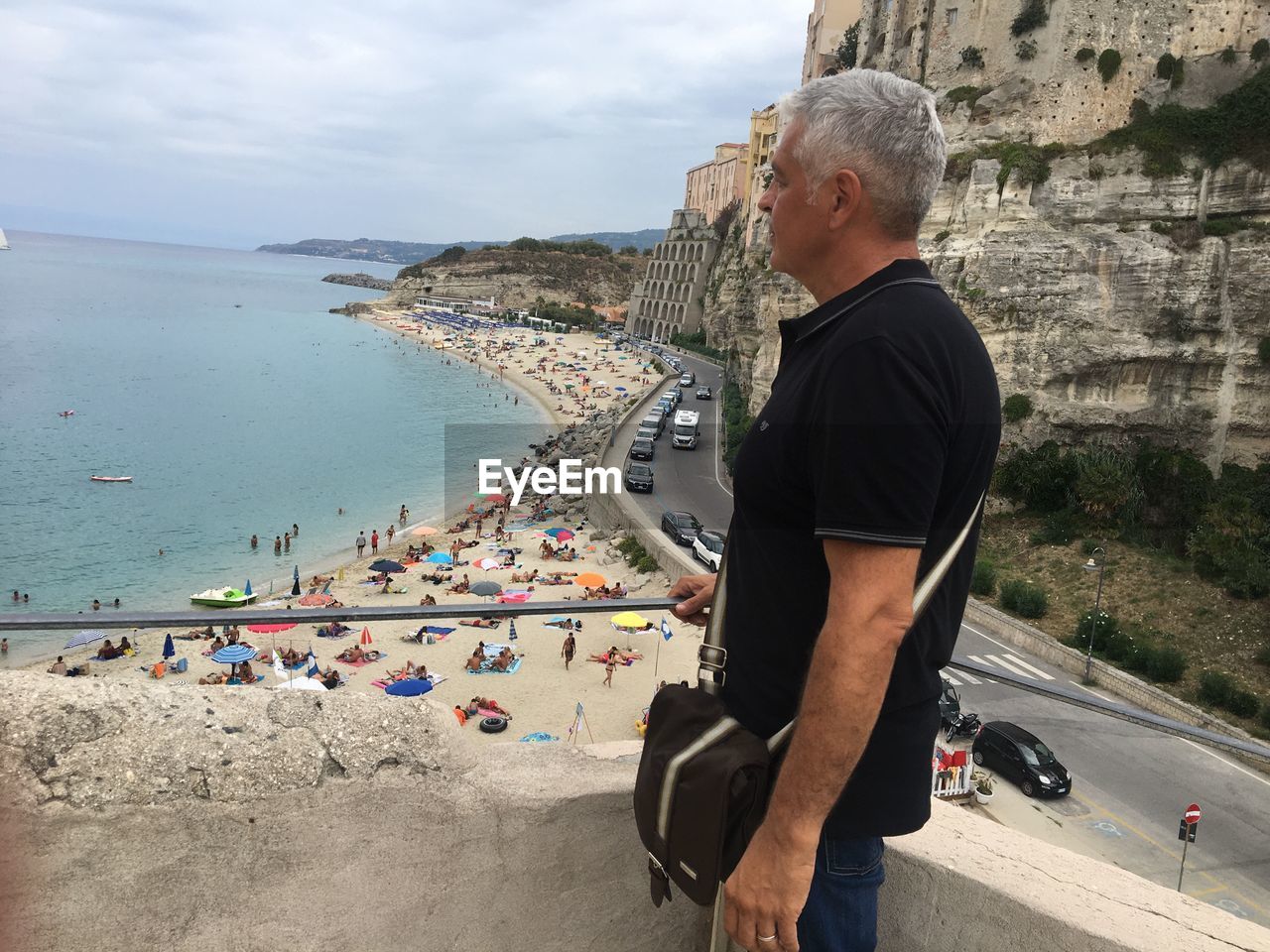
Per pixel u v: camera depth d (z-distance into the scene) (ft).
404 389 372.99
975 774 62.54
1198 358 128.67
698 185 532.73
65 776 7.56
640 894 9.52
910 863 9.57
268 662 102.27
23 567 147.33
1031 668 88.02
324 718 8.68
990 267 136.05
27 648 108.37
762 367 186.70
